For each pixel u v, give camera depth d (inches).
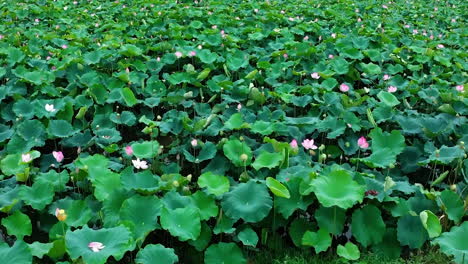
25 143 169.5
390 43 297.9
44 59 266.2
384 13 416.2
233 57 246.2
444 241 117.8
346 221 139.9
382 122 198.1
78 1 422.3
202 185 134.6
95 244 104.9
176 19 347.6
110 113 199.2
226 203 131.3
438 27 385.4
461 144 154.6
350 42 290.4
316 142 193.2
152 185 135.3
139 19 354.0
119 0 411.8
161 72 260.2
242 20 347.9
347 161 186.9
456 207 134.8
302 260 127.4
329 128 181.8
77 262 109.2
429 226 123.6
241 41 289.3
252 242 126.1
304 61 261.4
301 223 134.8
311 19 370.9
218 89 219.0
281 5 406.3
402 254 133.6
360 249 133.0
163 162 174.2
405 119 187.8
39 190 134.2
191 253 131.4
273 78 234.2
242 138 171.3
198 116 208.2
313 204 142.9
